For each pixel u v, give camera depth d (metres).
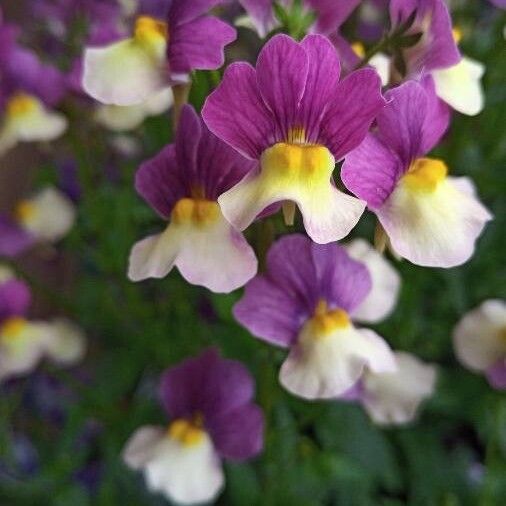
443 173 0.11
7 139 0.17
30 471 0.20
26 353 0.18
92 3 0.20
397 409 0.14
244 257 0.11
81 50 0.20
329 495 0.19
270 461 0.16
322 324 0.12
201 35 0.11
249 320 0.12
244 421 0.14
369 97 0.10
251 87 0.10
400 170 0.11
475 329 0.16
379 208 0.11
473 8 0.19
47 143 0.21
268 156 0.10
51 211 0.21
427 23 0.11
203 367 0.14
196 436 0.14
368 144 0.10
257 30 0.12
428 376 0.15
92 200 0.18
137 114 0.16
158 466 0.14
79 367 0.22
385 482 0.19
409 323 0.18
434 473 0.19
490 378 0.16
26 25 0.23
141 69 0.12
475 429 0.20
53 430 0.21
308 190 0.10
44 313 0.25
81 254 0.22
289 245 0.12
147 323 0.19
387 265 0.14
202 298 0.19
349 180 0.10
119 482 0.19
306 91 0.10
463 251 0.10
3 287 0.18
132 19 0.15
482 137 0.19
